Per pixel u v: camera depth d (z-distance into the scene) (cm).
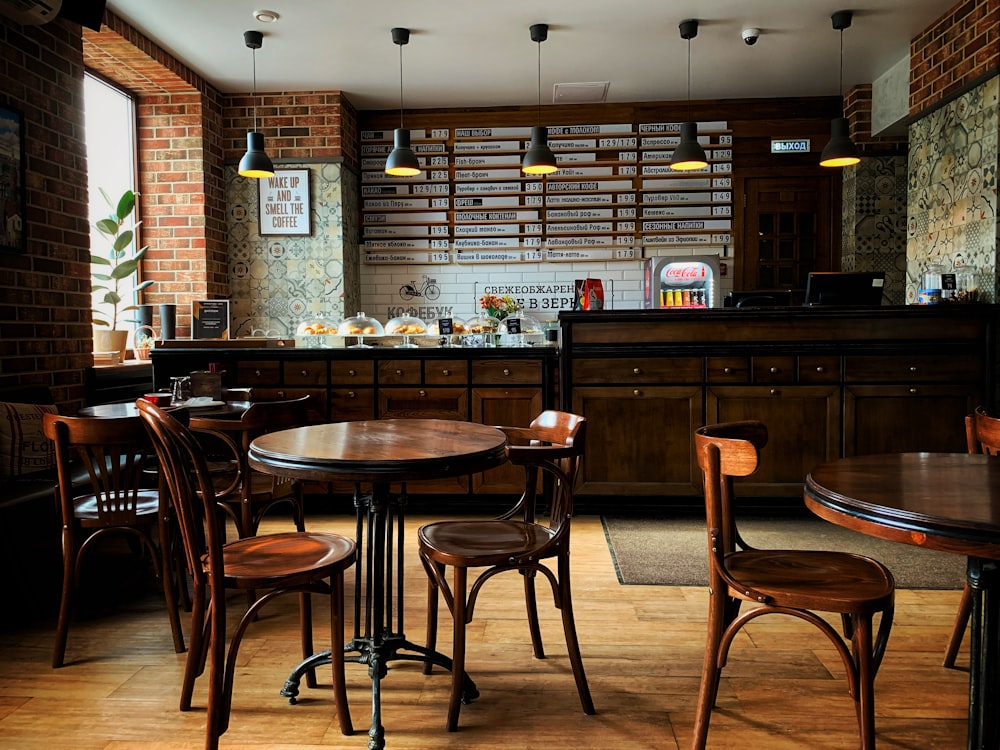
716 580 197
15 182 377
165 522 269
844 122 536
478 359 455
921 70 545
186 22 508
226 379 464
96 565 370
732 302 524
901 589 329
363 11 495
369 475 198
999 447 240
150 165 621
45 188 405
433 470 200
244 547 227
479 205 712
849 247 678
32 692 241
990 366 429
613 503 456
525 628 292
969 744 183
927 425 434
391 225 714
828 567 202
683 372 444
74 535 263
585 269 716
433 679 250
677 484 448
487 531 240
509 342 514
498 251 713
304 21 510
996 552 143
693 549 391
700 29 535
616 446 450
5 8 360
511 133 709
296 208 664
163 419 193
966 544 146
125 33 505
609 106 708
